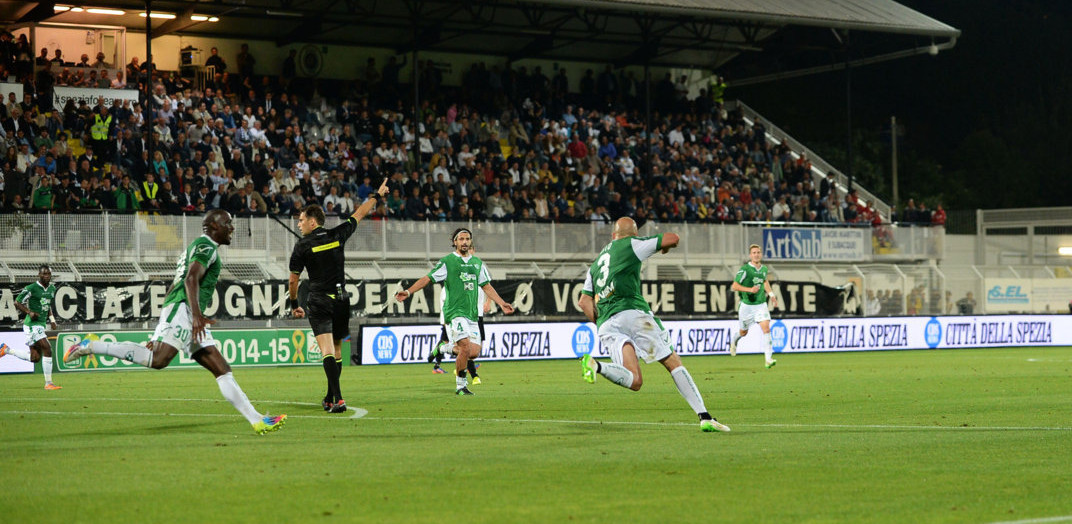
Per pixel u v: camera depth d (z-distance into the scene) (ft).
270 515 28.32
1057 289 161.27
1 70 136.05
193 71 158.51
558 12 172.24
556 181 159.63
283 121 150.71
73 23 155.02
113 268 114.32
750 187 175.94
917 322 143.64
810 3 164.55
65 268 112.37
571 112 174.40
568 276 137.18
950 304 155.22
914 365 104.99
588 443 42.65
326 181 143.64
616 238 46.65
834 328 138.10
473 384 78.33
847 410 57.77
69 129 131.95
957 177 277.23
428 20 156.56
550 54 189.37
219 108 146.20
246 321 115.14
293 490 31.86
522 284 128.16
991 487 32.91
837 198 183.32
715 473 35.22
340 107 156.97
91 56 152.87
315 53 173.27
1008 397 66.28
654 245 45.57
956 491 32.22
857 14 162.71
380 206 140.46
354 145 155.53
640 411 56.80
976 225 196.13
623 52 193.88
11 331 100.58
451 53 183.62
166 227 117.19
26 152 126.62
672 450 40.60
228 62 167.02
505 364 113.80
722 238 146.20
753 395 67.97
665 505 29.89
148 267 116.26
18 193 120.47
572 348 126.11
